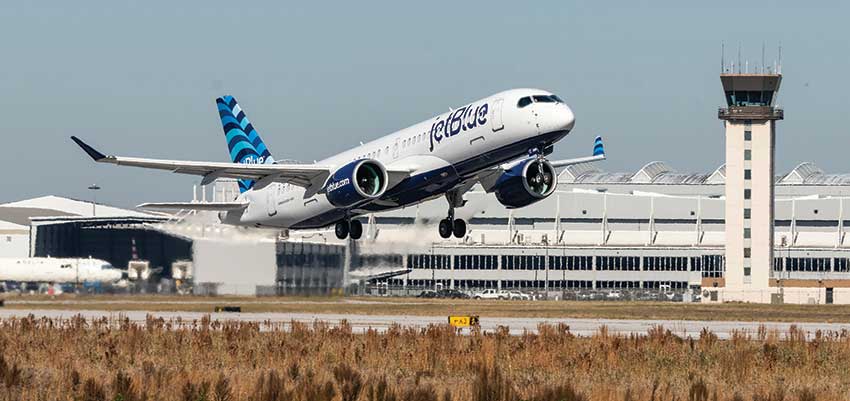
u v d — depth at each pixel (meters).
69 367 141.25
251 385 125.44
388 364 152.12
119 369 146.62
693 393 120.44
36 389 126.12
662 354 159.88
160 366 147.62
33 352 162.00
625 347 165.62
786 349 165.75
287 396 118.25
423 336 179.50
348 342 171.88
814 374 145.50
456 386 131.75
